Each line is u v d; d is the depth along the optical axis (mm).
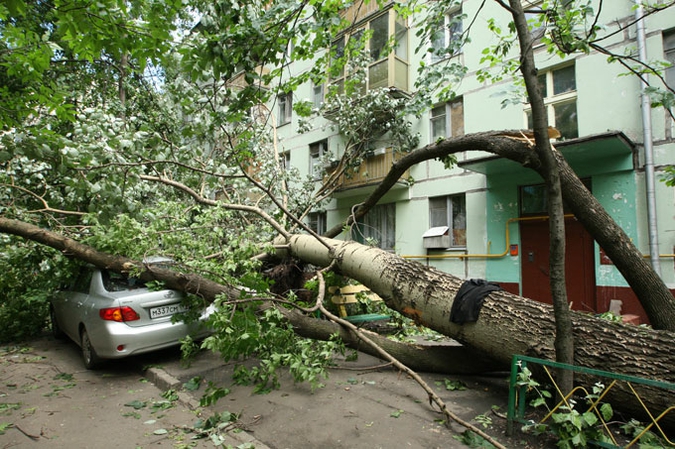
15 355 5762
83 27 3818
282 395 3777
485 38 9750
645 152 7152
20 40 4703
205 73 3719
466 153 9938
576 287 8102
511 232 9062
